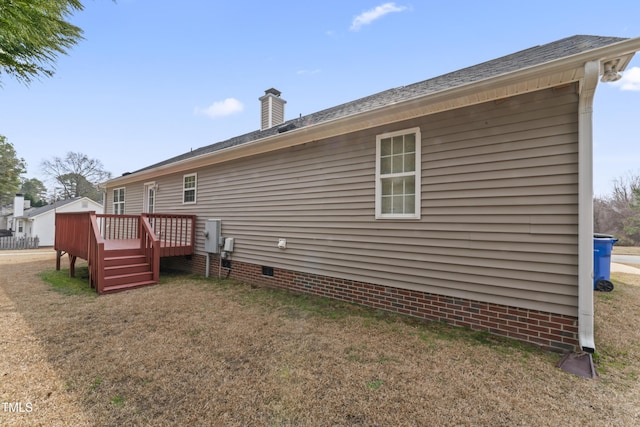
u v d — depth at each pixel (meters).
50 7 3.59
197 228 7.75
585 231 2.90
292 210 5.64
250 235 6.43
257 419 2.04
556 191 3.11
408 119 4.16
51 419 2.03
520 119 3.32
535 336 3.22
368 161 4.60
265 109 9.84
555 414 2.08
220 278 6.91
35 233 23.97
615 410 2.12
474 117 3.63
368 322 3.91
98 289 5.41
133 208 10.80
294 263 5.58
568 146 3.04
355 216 4.74
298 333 3.54
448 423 2.00
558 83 3.01
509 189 3.38
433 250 3.94
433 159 3.95
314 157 5.32
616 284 6.11
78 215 6.85
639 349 3.10
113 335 3.48
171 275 7.34
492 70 4.14
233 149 6.26
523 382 2.49
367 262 4.59
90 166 37.81
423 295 4.02
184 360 2.87
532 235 3.24
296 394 2.32
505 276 3.41
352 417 2.06
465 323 3.69
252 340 3.34
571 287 3.03
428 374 2.62
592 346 2.83
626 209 19.95
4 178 27.09
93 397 2.28
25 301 4.92
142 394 2.32
